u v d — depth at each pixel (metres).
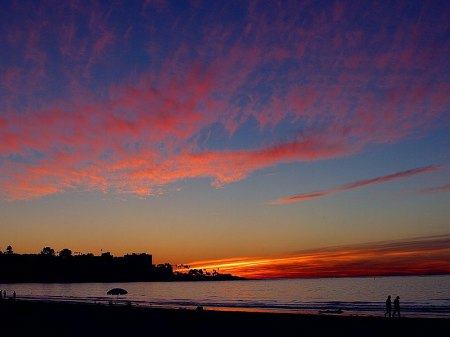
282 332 32.69
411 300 78.19
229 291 142.00
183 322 38.84
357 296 94.56
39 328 36.50
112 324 38.44
